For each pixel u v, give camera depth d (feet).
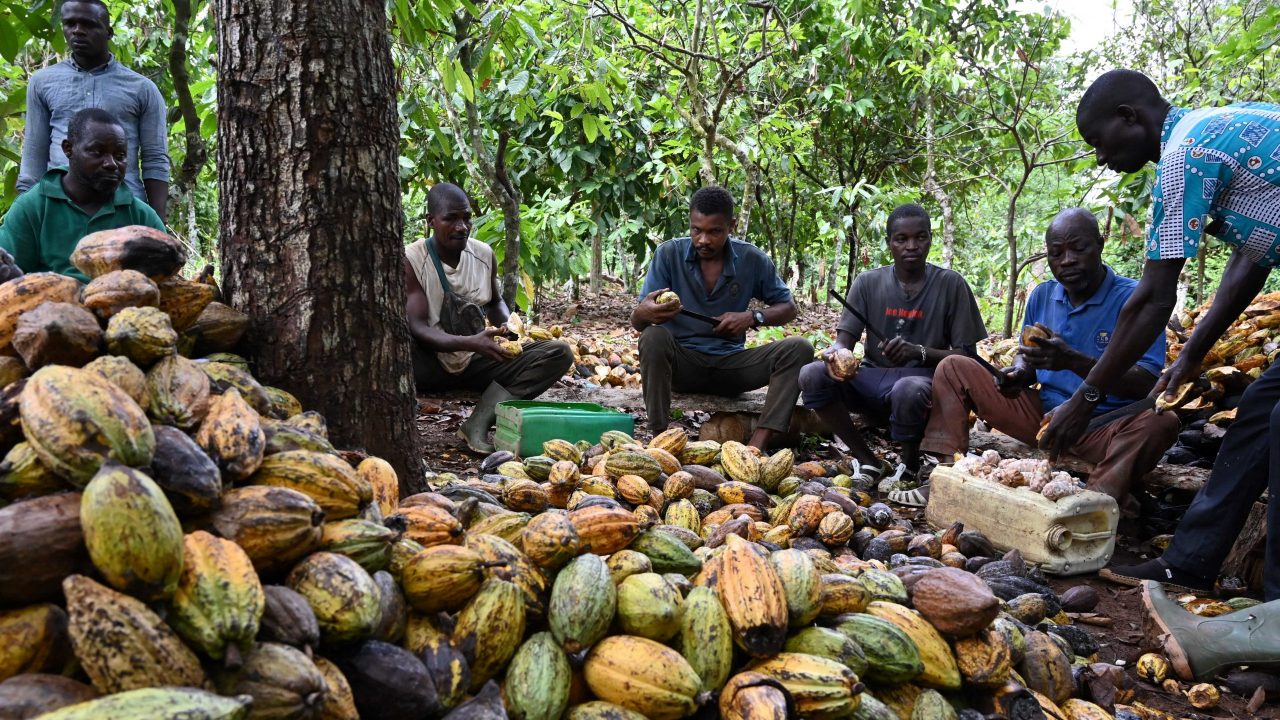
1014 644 8.77
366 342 9.84
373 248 9.84
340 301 9.66
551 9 23.76
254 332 9.68
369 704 6.21
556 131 29.94
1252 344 16.74
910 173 43.32
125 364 7.02
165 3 18.93
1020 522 13.06
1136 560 14.21
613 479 12.82
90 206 14.56
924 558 11.44
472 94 19.43
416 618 7.18
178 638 5.33
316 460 7.10
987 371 15.98
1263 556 12.96
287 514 6.34
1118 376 12.57
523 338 17.92
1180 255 11.39
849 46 32.50
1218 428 16.53
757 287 19.11
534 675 6.97
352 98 9.57
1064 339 16.06
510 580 7.43
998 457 14.48
